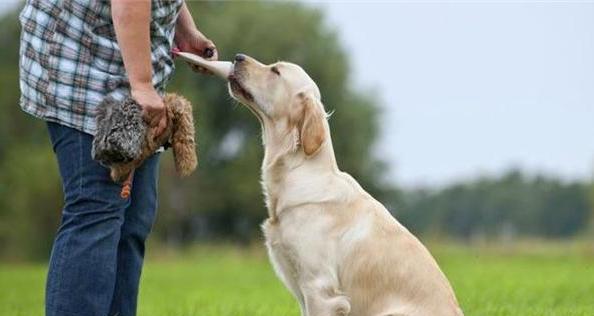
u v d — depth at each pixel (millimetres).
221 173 45062
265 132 7121
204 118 43406
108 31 6082
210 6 45906
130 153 5793
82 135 6031
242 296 13500
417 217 51781
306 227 6688
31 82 6125
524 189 51719
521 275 17516
